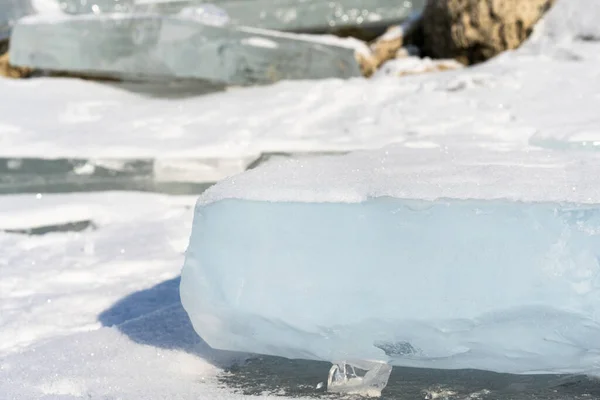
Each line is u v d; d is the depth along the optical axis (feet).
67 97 32.07
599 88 28.17
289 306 10.10
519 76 30.22
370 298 9.79
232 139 26.35
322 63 34.45
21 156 25.27
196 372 11.37
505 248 9.38
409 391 10.38
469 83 29.94
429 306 9.58
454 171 11.00
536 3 34.91
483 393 10.24
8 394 10.48
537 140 19.98
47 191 25.36
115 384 10.73
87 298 16.19
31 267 18.98
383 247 9.78
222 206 10.44
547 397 10.05
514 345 9.60
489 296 9.39
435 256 9.59
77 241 21.53
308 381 10.87
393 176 10.64
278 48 33.32
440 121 26.66
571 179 10.30
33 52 33.30
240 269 10.34
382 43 38.55
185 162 25.18
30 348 12.80
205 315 10.66
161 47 31.94
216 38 32.24
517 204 9.37
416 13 39.86
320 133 27.02
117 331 13.21
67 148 25.79
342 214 9.96
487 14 35.12
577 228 9.21
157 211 24.11
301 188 10.28
